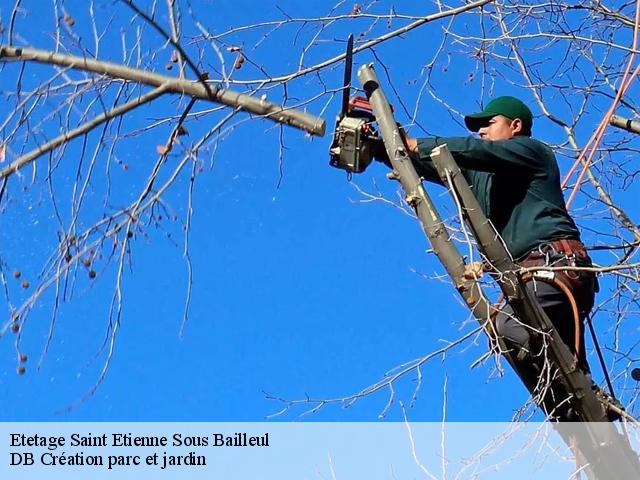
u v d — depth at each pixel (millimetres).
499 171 6484
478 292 5914
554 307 6199
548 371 5801
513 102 7203
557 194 6562
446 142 6281
